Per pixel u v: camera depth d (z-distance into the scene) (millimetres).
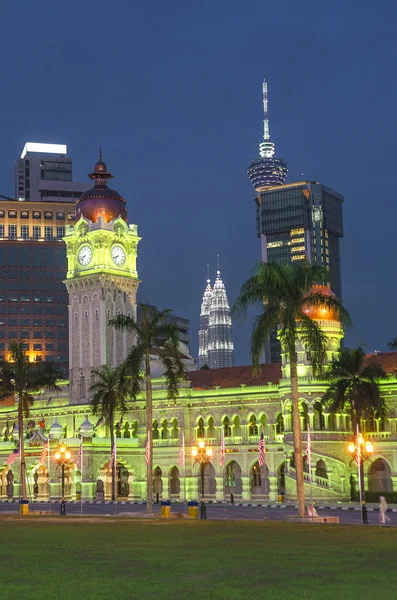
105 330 163625
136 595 33469
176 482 148500
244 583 36281
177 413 149375
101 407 146000
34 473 160625
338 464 126938
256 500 137500
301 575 38594
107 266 165500
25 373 137375
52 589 35312
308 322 84812
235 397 143000
